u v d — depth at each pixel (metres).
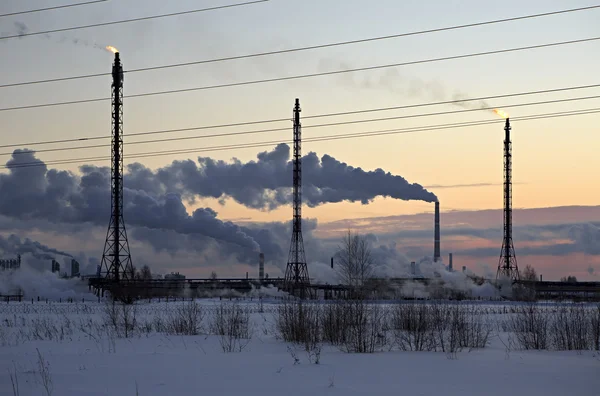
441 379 21.38
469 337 34.22
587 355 28.64
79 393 18.94
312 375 22.06
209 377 21.61
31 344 33.66
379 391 19.14
